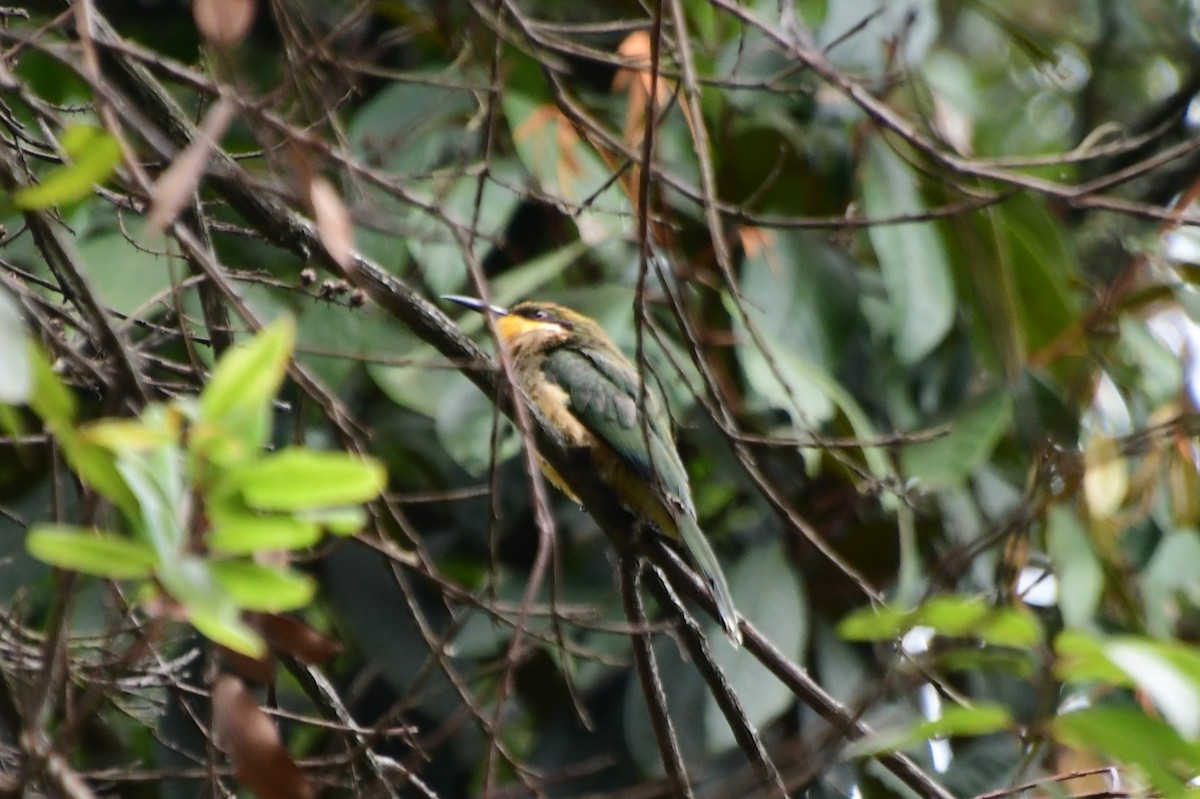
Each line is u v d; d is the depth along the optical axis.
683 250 13.47
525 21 9.23
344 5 12.71
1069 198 8.45
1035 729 4.88
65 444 4.75
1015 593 10.32
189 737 11.38
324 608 12.91
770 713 12.27
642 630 8.62
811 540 8.75
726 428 8.66
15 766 7.52
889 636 6.01
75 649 8.73
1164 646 4.46
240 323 10.91
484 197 12.00
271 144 7.26
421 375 11.69
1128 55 18.77
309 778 8.27
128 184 6.64
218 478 4.71
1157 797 5.36
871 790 12.85
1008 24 15.57
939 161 8.50
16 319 4.79
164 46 13.66
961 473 12.40
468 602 7.77
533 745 13.13
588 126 9.22
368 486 4.75
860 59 12.10
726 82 9.27
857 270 14.37
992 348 12.86
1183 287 14.23
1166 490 13.54
